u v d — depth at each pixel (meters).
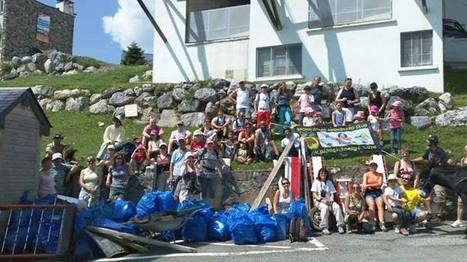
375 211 11.88
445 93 19.19
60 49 50.50
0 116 10.32
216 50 25.31
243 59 24.73
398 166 13.09
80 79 27.59
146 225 10.26
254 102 18.03
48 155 13.55
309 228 11.45
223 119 16.98
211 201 13.64
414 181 12.62
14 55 44.72
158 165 14.55
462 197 11.36
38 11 47.75
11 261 9.48
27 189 11.30
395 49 21.52
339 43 22.50
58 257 9.48
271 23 23.88
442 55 20.83
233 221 11.00
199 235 10.95
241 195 14.20
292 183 13.53
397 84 21.38
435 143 13.11
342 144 15.26
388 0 21.75
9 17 44.47
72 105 23.39
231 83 20.88
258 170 14.30
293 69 23.34
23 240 9.67
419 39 21.27
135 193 14.41
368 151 15.11
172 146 15.41
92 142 19.22
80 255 9.52
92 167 13.01
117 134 15.62
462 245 10.00
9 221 9.81
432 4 21.06
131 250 9.96
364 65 21.98
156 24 25.95
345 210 11.81
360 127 15.33
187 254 9.66
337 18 22.62
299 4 23.39
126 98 22.33
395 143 15.30
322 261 8.77
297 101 19.05
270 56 23.89
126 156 14.98
